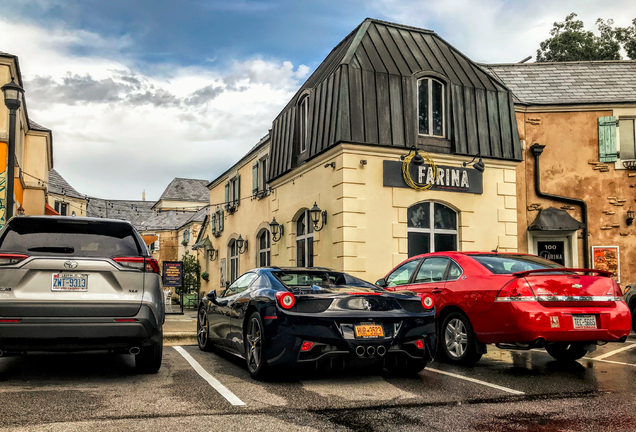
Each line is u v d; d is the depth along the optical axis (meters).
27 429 3.63
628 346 8.48
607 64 16.42
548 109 14.73
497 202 13.43
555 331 5.71
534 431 3.76
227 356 7.37
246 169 20.59
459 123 13.22
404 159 12.38
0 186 13.58
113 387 5.12
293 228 14.85
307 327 5.17
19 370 6.05
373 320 5.37
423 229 12.71
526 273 5.92
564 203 14.51
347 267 11.66
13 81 10.22
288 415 4.13
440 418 4.08
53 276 5.01
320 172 13.03
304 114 14.72
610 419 4.07
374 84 12.41
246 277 6.98
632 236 14.21
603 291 6.00
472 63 14.31
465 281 6.58
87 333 4.97
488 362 6.89
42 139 19.78
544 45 28.28
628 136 14.66
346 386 5.29
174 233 42.62
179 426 3.78
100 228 5.46
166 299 17.77
